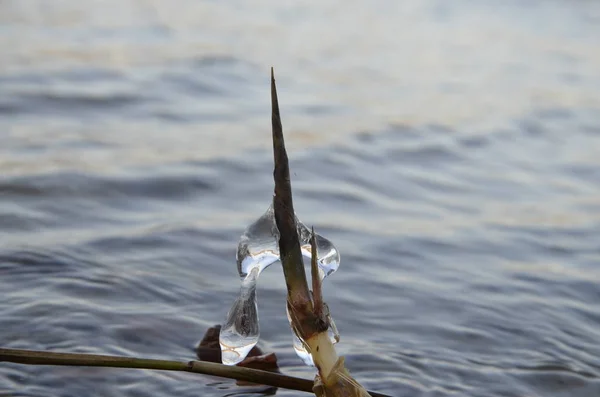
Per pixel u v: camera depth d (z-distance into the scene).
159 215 7.65
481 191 9.12
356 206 8.38
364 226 7.82
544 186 9.40
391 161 9.84
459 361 5.39
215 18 16.27
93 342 5.25
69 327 5.39
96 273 6.22
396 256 7.15
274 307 6.05
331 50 14.68
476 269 7.00
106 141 9.57
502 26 16.81
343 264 6.88
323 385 3.75
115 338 5.33
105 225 7.27
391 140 10.55
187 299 5.99
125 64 12.77
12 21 14.69
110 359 3.91
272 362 5.27
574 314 6.25
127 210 7.70
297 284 3.72
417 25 16.69
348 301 6.19
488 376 5.23
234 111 11.22
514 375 5.26
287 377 4.03
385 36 15.77
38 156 8.83
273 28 15.86
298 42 15.03
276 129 3.58
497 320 6.04
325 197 8.55
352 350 5.44
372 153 10.03
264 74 13.06
